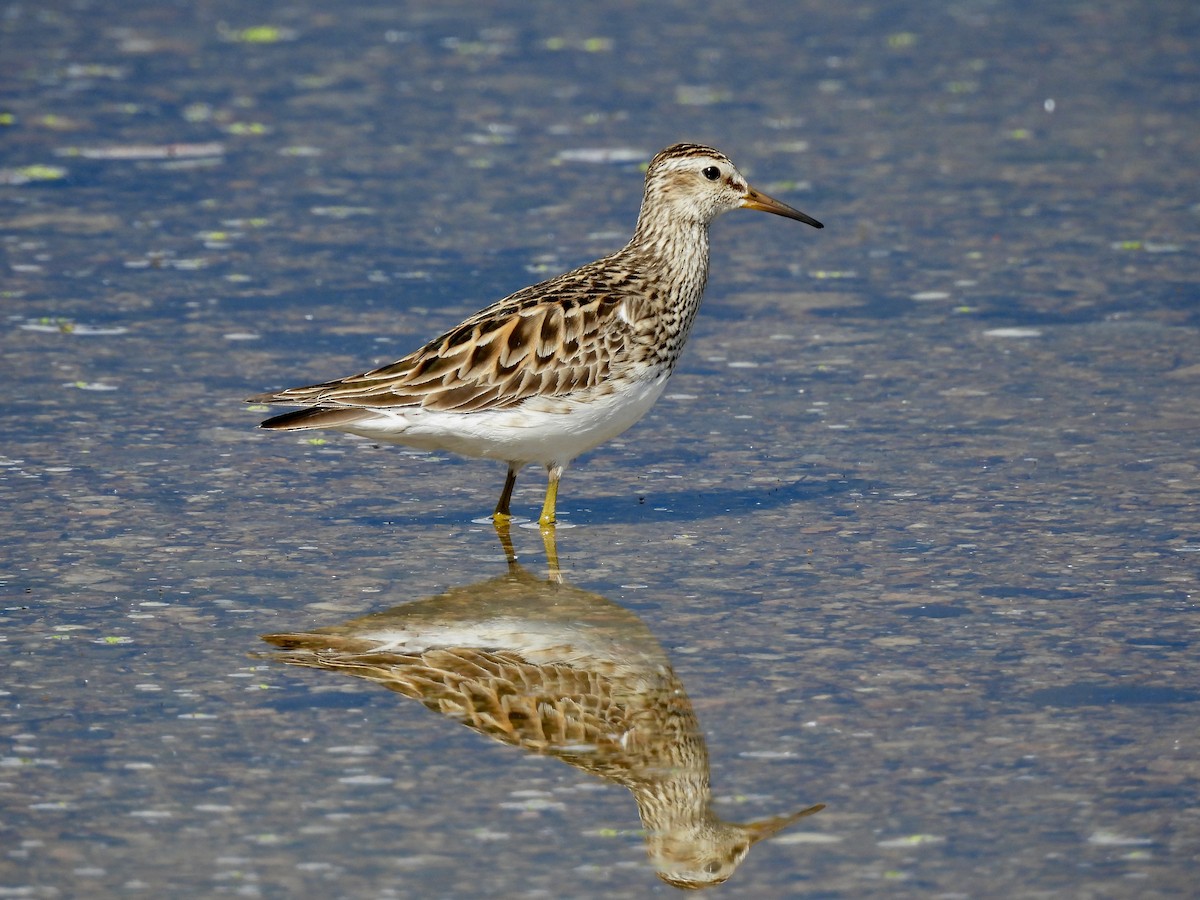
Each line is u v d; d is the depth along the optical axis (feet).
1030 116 92.32
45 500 49.44
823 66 102.22
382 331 64.54
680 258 49.96
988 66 101.65
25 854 31.91
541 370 46.62
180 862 31.71
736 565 45.19
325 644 40.75
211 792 34.06
